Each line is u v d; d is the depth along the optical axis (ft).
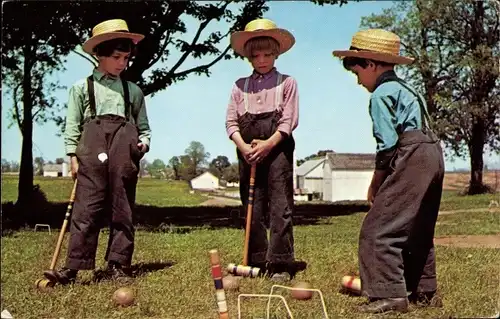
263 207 15.49
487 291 12.78
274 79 15.19
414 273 12.14
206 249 18.89
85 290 13.55
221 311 9.64
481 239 21.86
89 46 14.79
